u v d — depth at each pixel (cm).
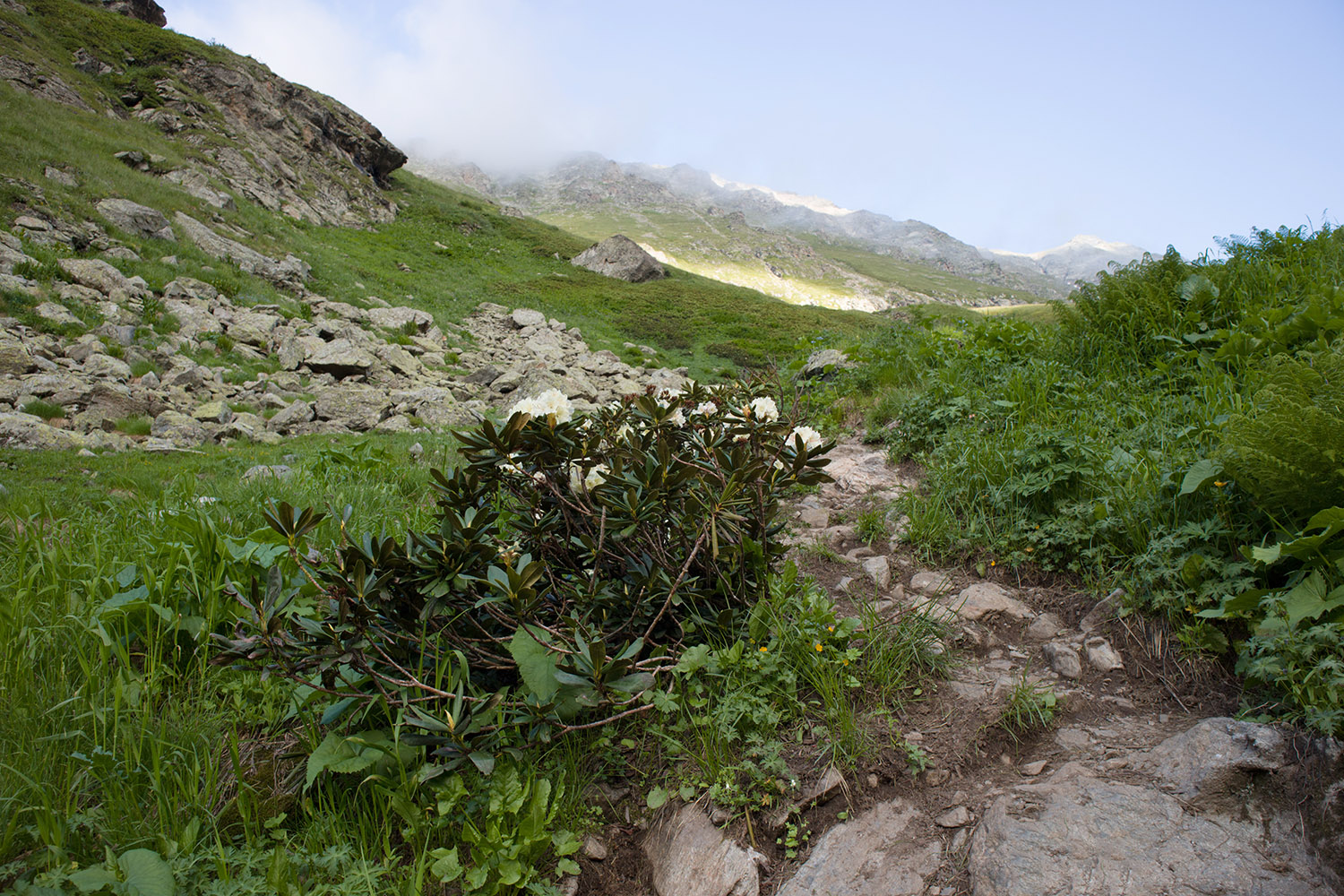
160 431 924
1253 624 221
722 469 262
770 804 209
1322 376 262
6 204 1592
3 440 788
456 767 200
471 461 258
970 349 644
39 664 237
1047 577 310
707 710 239
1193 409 381
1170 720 215
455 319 2778
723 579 274
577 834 208
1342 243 558
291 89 4525
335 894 180
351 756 204
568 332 3003
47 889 159
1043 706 228
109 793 192
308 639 214
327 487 499
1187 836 173
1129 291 552
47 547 303
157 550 291
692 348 3180
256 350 1511
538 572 212
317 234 3375
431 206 5106
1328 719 176
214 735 227
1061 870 170
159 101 3438
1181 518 280
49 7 3547
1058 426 403
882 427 600
